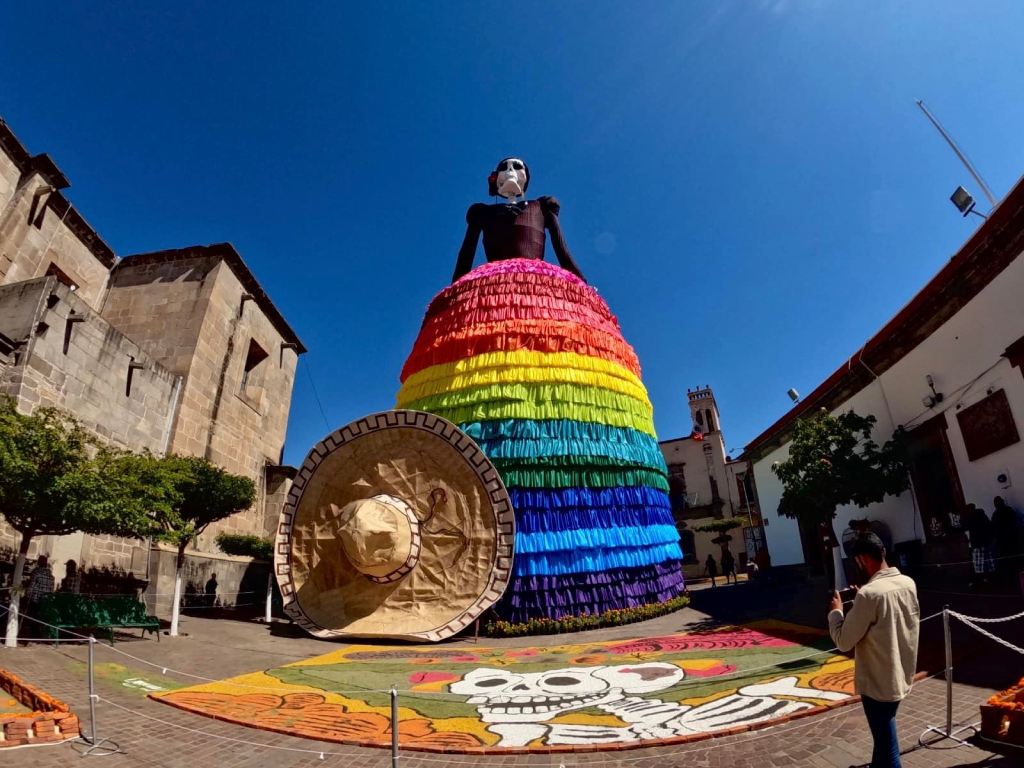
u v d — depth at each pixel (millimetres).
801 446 16125
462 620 14500
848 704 6746
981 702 6359
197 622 17656
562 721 7098
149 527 13219
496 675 9930
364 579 15812
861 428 16266
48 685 8617
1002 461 12945
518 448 16438
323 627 15195
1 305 17891
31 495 11508
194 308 27656
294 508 16859
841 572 15297
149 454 16406
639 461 17688
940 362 14781
